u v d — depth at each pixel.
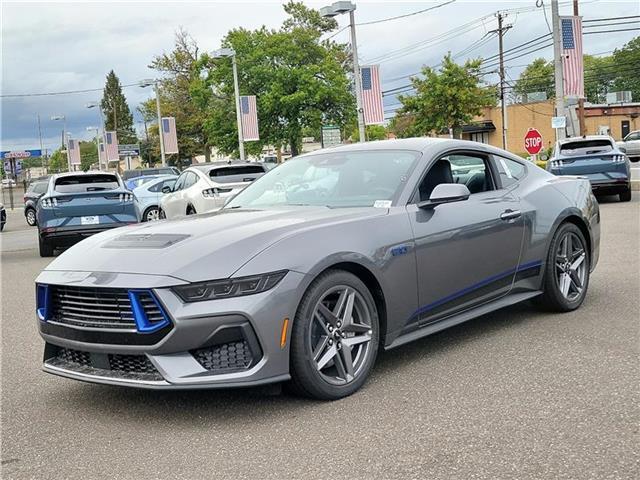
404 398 4.05
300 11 39.31
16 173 76.81
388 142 5.45
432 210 4.77
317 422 3.75
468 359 4.76
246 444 3.51
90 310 3.92
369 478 3.06
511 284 5.41
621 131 63.31
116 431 3.81
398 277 4.43
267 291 3.75
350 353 4.16
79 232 13.12
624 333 5.20
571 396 3.93
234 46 36.44
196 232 4.21
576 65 22.88
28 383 4.85
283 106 35.59
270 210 4.78
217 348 3.72
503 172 5.62
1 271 11.91
